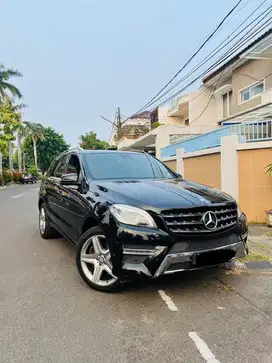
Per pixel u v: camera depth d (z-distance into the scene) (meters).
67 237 5.17
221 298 3.84
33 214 10.96
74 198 4.74
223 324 3.22
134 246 3.50
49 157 68.25
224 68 18.56
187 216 3.60
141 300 3.77
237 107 18.34
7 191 24.41
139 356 2.71
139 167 5.34
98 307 3.60
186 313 3.46
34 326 3.20
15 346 2.86
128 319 3.32
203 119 22.66
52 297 3.87
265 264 5.05
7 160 62.56
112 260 3.62
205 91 22.72
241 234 4.02
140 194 3.87
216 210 3.82
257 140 8.53
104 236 3.84
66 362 2.63
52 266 5.07
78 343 2.90
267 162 8.38
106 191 4.14
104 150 5.70
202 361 2.64
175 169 13.14
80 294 3.95
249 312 3.49
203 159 10.27
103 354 2.74
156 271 3.46
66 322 3.27
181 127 19.00
